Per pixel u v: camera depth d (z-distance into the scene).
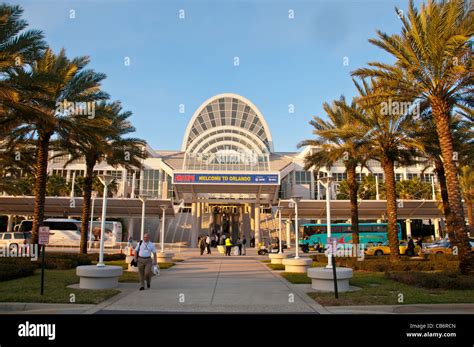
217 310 8.73
